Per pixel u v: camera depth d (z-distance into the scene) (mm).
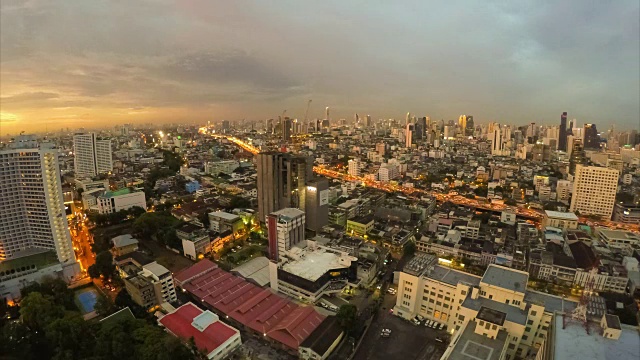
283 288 187125
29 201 193750
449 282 159125
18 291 175875
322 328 149125
